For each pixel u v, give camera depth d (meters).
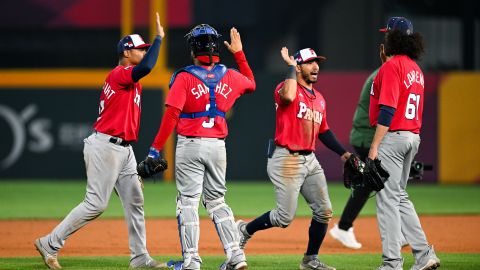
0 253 31.86
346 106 67.19
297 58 27.12
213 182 25.56
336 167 67.06
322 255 31.14
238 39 27.38
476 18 85.75
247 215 45.41
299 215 45.78
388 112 24.50
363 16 85.69
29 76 67.94
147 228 40.22
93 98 67.88
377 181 24.59
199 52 25.41
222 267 25.98
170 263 26.80
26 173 68.25
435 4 86.00
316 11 86.81
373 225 41.72
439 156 66.88
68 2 79.56
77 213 26.69
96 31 84.69
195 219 25.08
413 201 53.66
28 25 79.50
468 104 66.44
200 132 25.03
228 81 25.59
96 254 31.64
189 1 79.69
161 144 24.88
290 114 26.53
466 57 84.62
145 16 76.25
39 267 27.17
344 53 86.31
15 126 68.25
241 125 67.31
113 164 26.73
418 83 25.34
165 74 67.25
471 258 29.70
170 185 65.44
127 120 26.77
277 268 27.48
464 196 57.00
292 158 26.58
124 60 27.25
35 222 42.72
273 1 86.50
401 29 25.45
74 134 68.19
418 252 25.78
